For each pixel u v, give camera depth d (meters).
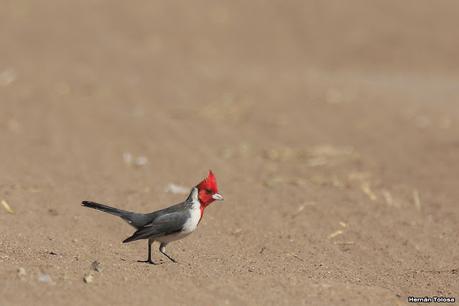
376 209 13.45
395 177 15.88
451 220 12.96
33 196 13.46
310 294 8.87
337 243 11.70
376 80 27.94
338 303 8.66
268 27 34.12
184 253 10.77
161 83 25.39
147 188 14.44
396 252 11.36
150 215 9.59
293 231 12.16
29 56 28.47
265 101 23.36
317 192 14.46
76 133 19.11
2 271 8.88
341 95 24.61
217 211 13.07
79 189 14.17
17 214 12.27
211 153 17.67
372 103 23.61
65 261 9.68
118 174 15.54
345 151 18.00
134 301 8.30
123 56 29.42
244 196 14.04
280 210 13.24
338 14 35.16
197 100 23.25
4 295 8.16
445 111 22.66
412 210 13.52
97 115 21.05
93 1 36.06
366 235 12.05
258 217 12.82
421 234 12.18
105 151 17.53
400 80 27.97
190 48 31.69
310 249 11.34
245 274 9.64
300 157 17.48
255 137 19.39
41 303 8.07
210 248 11.13
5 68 26.30
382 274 10.34
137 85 24.91
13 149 17.31
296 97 24.12
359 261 10.94
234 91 24.55
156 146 18.14
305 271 10.17
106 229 11.89
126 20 34.03
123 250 10.74
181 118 21.16
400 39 32.66
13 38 30.67
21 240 10.78
